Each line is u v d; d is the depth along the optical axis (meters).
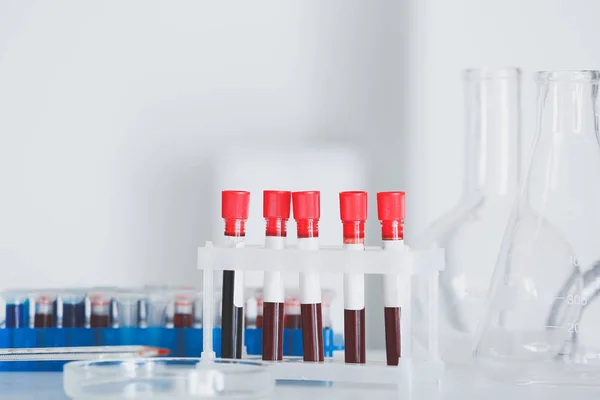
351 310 1.08
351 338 1.08
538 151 1.14
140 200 1.59
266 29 1.61
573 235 1.09
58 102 1.59
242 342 1.12
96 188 1.59
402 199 1.06
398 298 1.05
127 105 1.60
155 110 1.60
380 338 1.59
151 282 1.59
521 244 1.09
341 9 1.61
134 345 1.28
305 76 1.61
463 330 1.32
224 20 1.61
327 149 1.60
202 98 1.60
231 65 1.61
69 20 1.60
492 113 1.37
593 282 1.06
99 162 1.59
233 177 1.60
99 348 1.25
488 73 1.37
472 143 1.38
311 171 1.60
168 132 1.60
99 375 0.95
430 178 1.60
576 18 1.59
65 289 1.32
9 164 1.59
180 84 1.60
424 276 1.33
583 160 1.12
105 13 1.60
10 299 1.25
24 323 1.26
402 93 1.61
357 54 1.61
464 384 1.08
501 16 1.60
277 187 1.59
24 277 1.58
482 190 1.38
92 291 1.30
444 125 1.60
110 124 1.60
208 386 0.94
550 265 1.07
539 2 1.59
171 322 1.30
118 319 1.29
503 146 1.37
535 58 1.59
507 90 1.37
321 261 1.05
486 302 1.29
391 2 1.61
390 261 1.03
